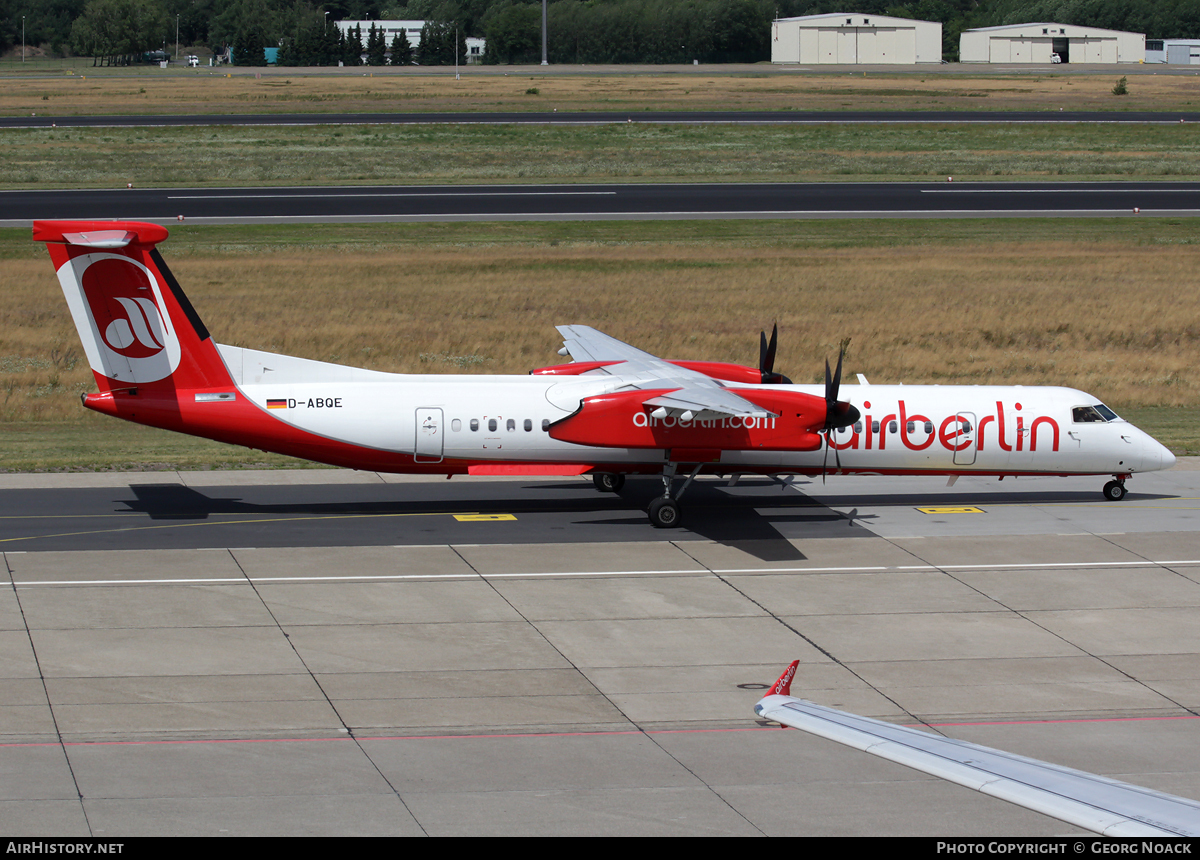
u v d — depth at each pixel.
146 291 100.19
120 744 60.47
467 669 72.50
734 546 100.69
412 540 100.56
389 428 104.62
